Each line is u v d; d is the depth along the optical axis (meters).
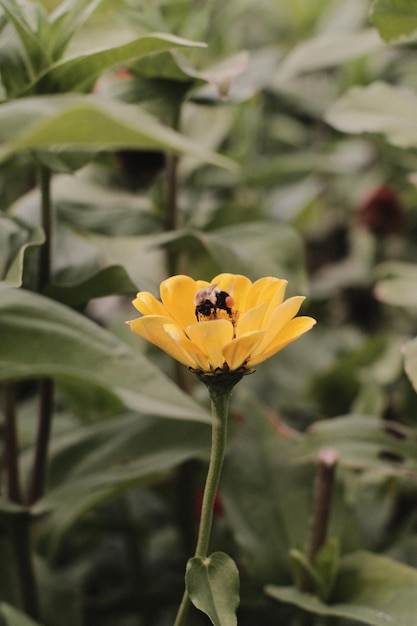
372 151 1.35
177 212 0.82
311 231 1.41
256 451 0.76
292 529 0.72
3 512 0.72
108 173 0.95
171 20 0.85
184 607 0.59
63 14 0.69
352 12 1.38
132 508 0.96
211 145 1.02
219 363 0.56
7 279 0.63
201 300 0.58
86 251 0.76
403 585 0.66
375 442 0.73
